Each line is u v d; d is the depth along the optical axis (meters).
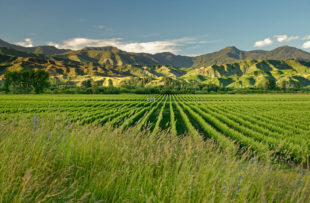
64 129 3.98
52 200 2.31
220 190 2.69
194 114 28.17
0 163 2.51
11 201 2.04
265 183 3.05
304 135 16.06
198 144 4.05
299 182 3.02
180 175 2.94
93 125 4.64
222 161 3.65
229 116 28.19
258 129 18.83
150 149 3.81
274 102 60.19
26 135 3.59
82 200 2.21
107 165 3.15
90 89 120.94
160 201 2.44
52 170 2.71
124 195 2.56
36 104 43.09
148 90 136.50
